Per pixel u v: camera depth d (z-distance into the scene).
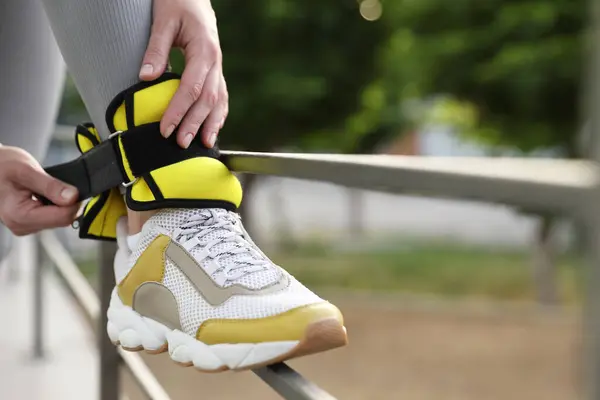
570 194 0.34
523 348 4.23
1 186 0.89
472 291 5.91
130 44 0.82
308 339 0.68
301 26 5.45
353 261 7.34
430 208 13.52
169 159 0.80
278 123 5.70
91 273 4.52
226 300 0.74
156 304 0.81
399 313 5.15
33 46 1.13
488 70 4.50
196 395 3.39
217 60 0.84
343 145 6.36
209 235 0.80
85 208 0.90
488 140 5.25
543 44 4.39
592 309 0.33
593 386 0.34
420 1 4.80
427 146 8.82
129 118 0.80
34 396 1.71
